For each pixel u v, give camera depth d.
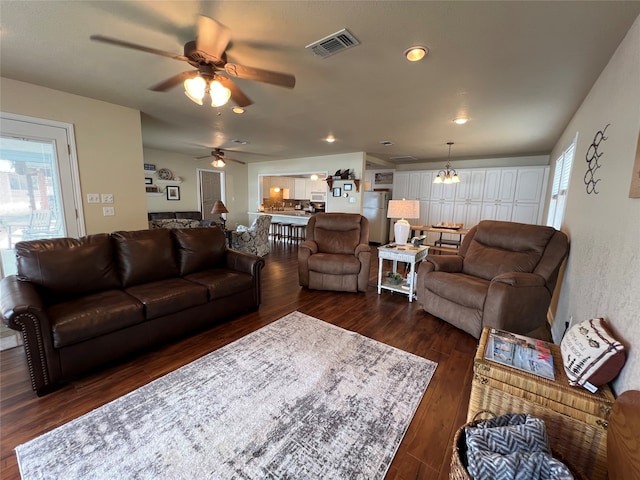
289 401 1.72
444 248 5.84
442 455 1.39
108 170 3.32
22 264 2.10
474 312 2.52
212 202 8.36
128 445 1.40
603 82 2.12
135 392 1.78
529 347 1.53
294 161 7.71
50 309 1.94
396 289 3.59
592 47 1.85
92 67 2.37
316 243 4.17
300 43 1.90
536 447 1.02
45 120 2.86
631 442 0.91
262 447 1.41
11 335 2.44
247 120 3.87
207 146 6.06
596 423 1.14
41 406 1.65
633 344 1.12
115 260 2.56
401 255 3.49
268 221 6.17
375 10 1.55
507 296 2.30
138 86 2.77
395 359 2.20
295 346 2.35
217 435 1.47
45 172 2.93
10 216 2.79
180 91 2.88
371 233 8.12
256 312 3.05
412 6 1.51
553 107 3.00
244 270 3.05
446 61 2.11
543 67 2.15
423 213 7.45
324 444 1.44
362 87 2.62
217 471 1.28
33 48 2.06
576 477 1.01
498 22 1.63
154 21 1.72
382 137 4.67
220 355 2.20
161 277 2.77
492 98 2.82
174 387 1.83
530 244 2.73
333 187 6.79
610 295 1.46
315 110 3.34
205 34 1.59
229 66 1.82
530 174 6.01
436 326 2.78
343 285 3.70
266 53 2.04
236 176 8.81
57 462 1.31
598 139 2.12
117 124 3.34
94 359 1.94
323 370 2.03
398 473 1.30
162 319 2.29
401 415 1.64
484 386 1.37
